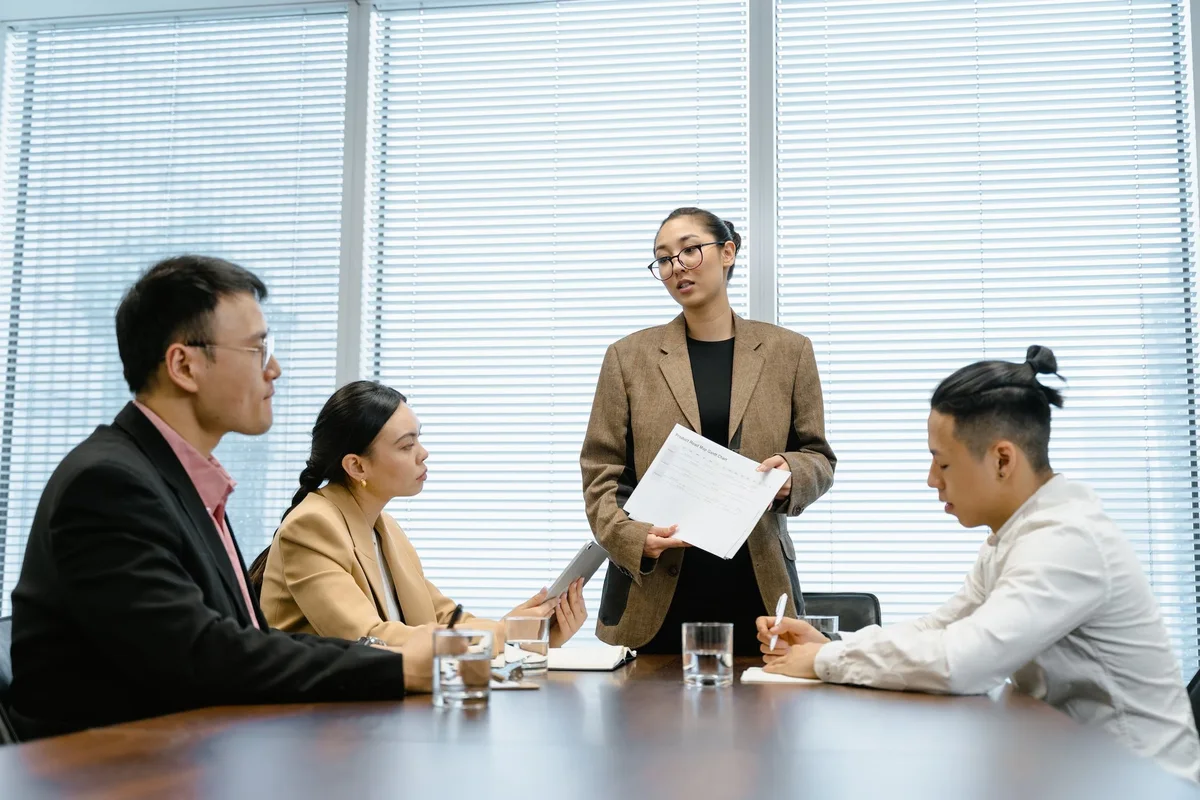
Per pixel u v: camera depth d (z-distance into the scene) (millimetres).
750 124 3627
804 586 3486
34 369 4004
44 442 3963
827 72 3666
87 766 901
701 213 2477
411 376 3762
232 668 1267
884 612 3449
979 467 1619
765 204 3588
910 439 3496
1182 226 3461
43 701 1309
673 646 2289
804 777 894
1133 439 3406
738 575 2299
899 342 3531
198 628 1267
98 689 1314
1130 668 1508
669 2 3777
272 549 2041
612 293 3703
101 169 4055
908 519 3469
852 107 3641
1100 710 1520
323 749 994
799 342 2459
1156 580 3348
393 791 820
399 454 2117
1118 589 1509
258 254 3904
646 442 2389
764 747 1034
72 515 1285
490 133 3832
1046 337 3477
